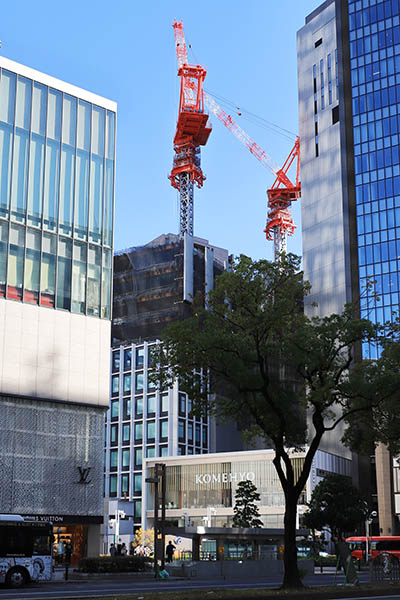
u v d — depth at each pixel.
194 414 35.41
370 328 33.66
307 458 34.31
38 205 53.06
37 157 53.44
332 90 135.62
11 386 49.88
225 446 140.25
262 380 33.84
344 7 137.75
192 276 159.88
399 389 33.28
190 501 115.38
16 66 53.22
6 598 26.70
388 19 131.38
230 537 52.94
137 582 43.09
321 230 130.50
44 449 51.28
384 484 105.56
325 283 126.88
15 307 50.81
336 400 35.06
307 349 33.16
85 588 35.62
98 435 54.41
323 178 132.62
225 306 34.50
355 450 37.69
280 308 33.31
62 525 51.34
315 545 79.06
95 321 55.53
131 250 166.38
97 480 53.69
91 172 57.06
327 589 30.61
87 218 56.25
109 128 59.03
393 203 123.00
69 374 53.19
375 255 122.25
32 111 53.69
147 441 128.75
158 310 159.12
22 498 49.53
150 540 98.75
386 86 128.75
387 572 35.66
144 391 131.75
